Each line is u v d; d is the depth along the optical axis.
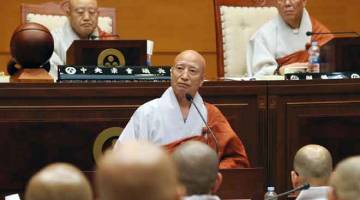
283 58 16.12
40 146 12.36
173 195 4.73
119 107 12.46
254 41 16.25
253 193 10.70
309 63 14.42
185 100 11.56
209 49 21.05
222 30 16.67
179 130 11.51
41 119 12.34
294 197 12.63
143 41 13.01
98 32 16.19
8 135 12.30
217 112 11.71
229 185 10.67
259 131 12.87
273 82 12.85
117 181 4.70
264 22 16.83
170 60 21.00
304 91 12.91
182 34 21.02
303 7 16.30
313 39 16.25
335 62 13.75
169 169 4.75
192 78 11.47
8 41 20.48
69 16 16.03
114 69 12.65
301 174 9.13
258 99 12.84
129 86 12.48
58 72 12.55
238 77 15.83
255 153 12.88
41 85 12.33
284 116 12.91
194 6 21.06
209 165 7.13
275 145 12.89
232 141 11.59
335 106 12.98
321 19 21.25
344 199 5.80
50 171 5.26
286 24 16.30
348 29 21.23
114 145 11.64
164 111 11.50
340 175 5.82
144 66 12.78
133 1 20.86
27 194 5.27
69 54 13.12
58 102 12.36
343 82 12.95
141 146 4.79
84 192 5.25
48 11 16.69
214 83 12.76
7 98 12.29
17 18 20.53
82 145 12.41
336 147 13.03
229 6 16.81
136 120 11.56
